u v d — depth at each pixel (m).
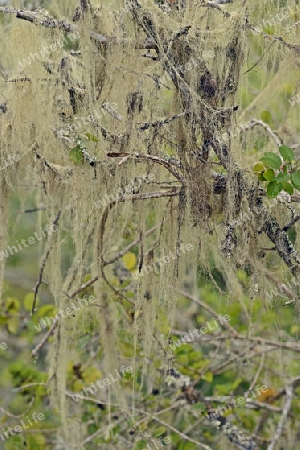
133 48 3.56
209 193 3.72
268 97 4.57
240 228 3.75
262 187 3.88
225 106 3.63
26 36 3.82
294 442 6.24
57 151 4.00
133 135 3.63
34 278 7.62
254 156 4.69
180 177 3.63
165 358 5.12
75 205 3.89
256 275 3.88
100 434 5.96
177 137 3.66
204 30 3.57
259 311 5.71
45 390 5.89
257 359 6.51
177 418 6.12
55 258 4.41
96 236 4.02
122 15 3.55
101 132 3.72
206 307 5.56
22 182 4.29
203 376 5.82
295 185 3.49
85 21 3.54
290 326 6.52
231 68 3.60
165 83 3.66
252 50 4.09
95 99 3.63
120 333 5.23
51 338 5.81
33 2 4.02
